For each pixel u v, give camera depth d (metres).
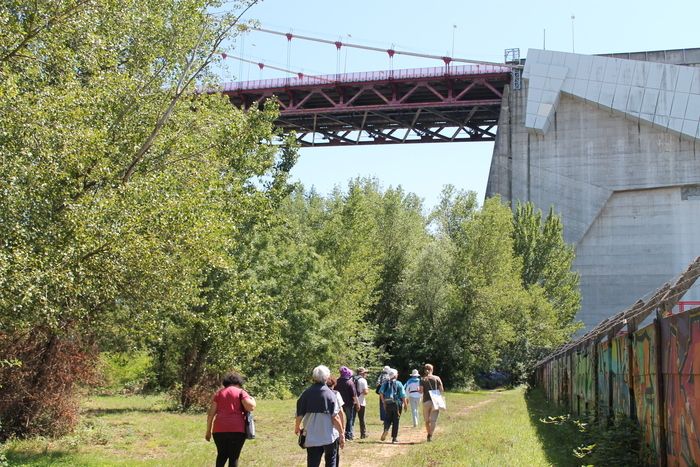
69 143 12.93
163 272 14.89
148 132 17.94
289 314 36.59
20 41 12.84
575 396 21.11
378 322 59.41
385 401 15.77
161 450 13.69
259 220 26.70
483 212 54.66
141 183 15.01
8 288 11.56
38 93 12.79
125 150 17.27
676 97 72.25
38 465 10.96
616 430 11.67
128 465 11.34
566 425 17.77
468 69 77.12
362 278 48.34
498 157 77.25
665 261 71.94
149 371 30.98
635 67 74.00
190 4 19.25
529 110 75.50
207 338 23.19
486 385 60.12
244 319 24.06
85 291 13.38
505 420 20.00
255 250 30.31
